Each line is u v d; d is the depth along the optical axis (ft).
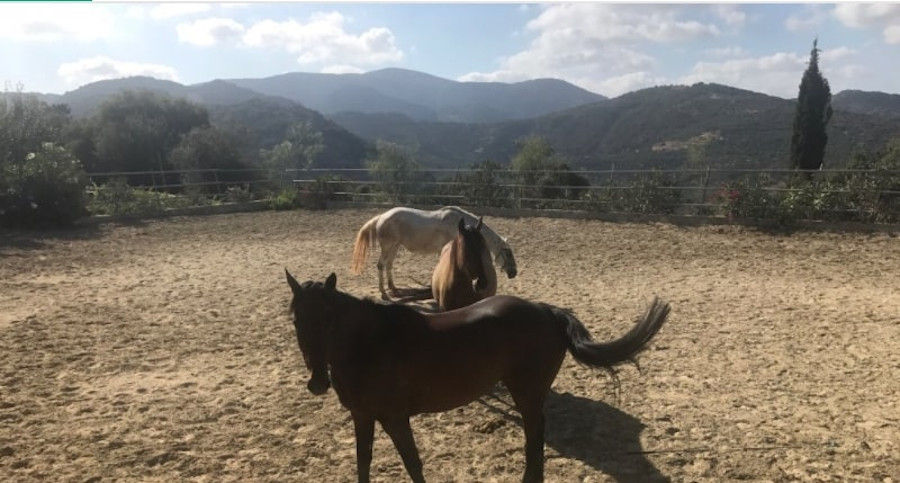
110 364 19.95
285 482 12.92
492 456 13.99
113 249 42.29
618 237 44.60
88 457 13.96
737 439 14.56
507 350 11.57
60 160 53.52
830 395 17.03
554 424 15.65
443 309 18.65
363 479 11.48
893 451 13.82
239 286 31.09
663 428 15.24
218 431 15.28
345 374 10.96
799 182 50.16
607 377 18.70
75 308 26.78
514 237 45.68
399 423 11.16
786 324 23.67
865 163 48.85
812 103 70.69
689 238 43.32
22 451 14.20
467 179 64.39
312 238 46.70
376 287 31.48
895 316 24.20
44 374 19.03
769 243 40.68
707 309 26.08
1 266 35.88
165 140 113.91
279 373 19.22
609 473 13.23
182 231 50.55
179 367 19.77
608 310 26.43
